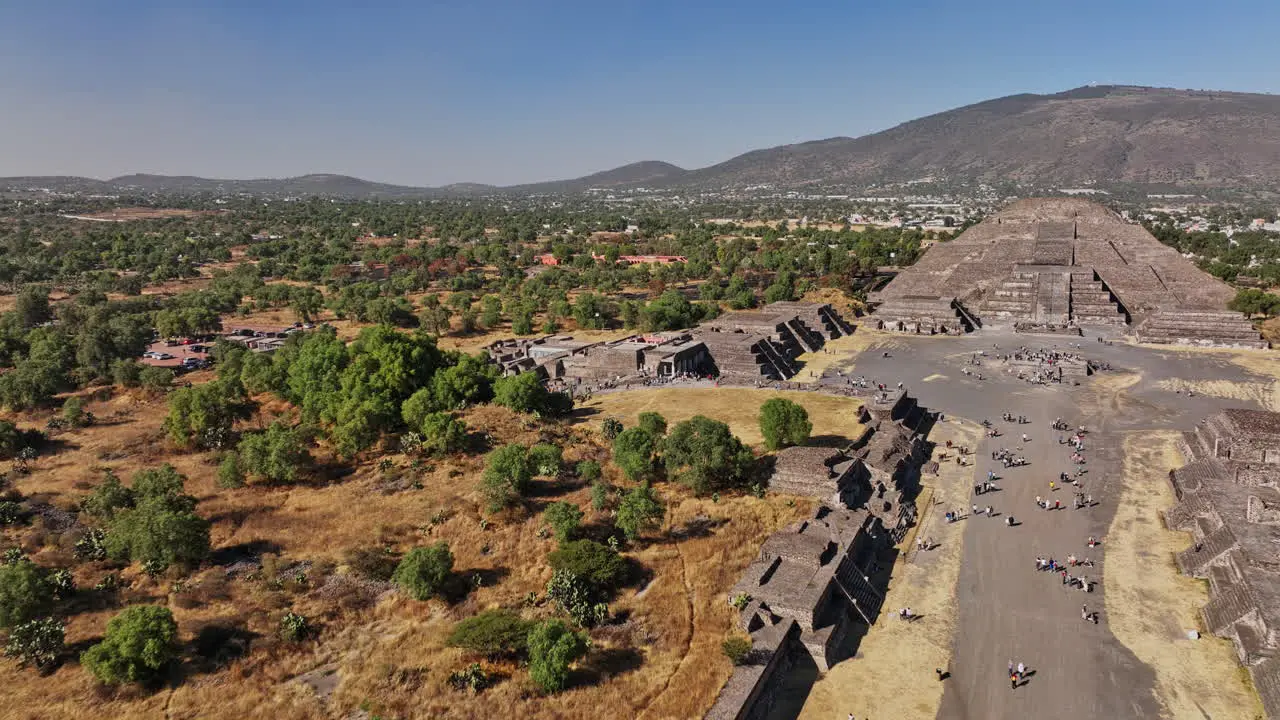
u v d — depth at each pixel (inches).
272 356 5098.4
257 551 2507.4
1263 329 6220.5
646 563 2466.8
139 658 1843.0
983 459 3597.4
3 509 2689.5
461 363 4104.3
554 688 1868.8
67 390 4788.4
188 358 5703.7
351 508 2790.4
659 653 2046.0
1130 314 7091.5
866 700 1975.9
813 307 6786.4
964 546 2770.7
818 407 4092.0
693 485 2918.3
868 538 2738.7
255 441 3083.2
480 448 3324.3
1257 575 2236.7
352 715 1776.6
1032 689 1999.3
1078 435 3878.0
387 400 3695.9
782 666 2097.7
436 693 1855.3
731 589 2325.3
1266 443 3016.7
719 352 5270.7
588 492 2898.6
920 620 2324.1
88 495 2874.0
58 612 2129.7
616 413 4057.6
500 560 2448.3
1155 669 2063.2
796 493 2967.5
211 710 1784.0
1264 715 1868.8
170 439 3602.4
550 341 6333.7
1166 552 2684.5
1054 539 2800.2
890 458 3292.3
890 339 6451.8
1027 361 5457.7
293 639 2038.6
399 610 2190.0
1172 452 3631.9
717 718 1792.6
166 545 2345.0
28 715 1732.3
